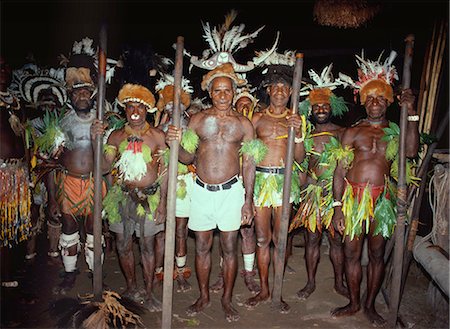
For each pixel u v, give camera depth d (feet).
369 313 11.43
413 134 10.62
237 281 13.74
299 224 12.76
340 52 21.04
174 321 11.35
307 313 11.87
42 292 12.59
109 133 12.35
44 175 13.50
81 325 10.44
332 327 11.19
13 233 12.20
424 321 11.57
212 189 11.16
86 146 12.14
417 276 13.94
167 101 12.10
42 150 12.35
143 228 11.58
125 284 13.28
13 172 12.01
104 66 10.23
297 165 11.71
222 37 11.26
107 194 11.68
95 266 10.77
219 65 10.96
